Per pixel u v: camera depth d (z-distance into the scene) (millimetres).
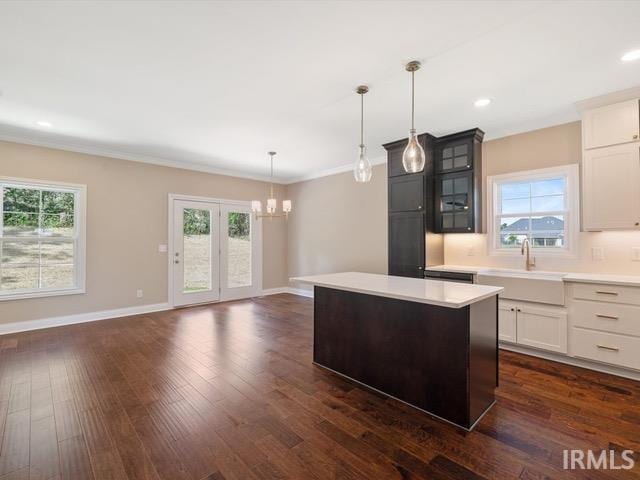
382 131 3957
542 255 3668
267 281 6730
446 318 2127
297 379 2748
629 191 2877
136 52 2266
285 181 6996
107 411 2232
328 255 6094
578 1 1774
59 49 2223
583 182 3121
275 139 4242
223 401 2373
